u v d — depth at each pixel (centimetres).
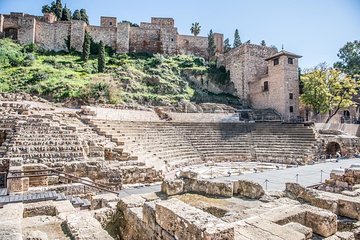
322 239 647
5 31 6016
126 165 1642
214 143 3092
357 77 5203
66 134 1628
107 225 797
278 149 2986
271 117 4228
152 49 6631
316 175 1856
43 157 1378
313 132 3131
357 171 1321
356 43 5744
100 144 1816
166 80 5144
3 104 2503
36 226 632
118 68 5122
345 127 3703
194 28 8188
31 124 1691
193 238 480
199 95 4997
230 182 1075
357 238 700
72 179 1131
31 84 3984
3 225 547
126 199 845
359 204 803
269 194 1047
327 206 846
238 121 3941
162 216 589
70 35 6106
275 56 4350
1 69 4481
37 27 5938
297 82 4341
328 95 4016
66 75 4425
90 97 3759
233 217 727
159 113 3788
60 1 7675
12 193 984
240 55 5334
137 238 711
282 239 546
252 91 5031
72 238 566
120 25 6319
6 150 1365
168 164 2230
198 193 1100
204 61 6322
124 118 3219
